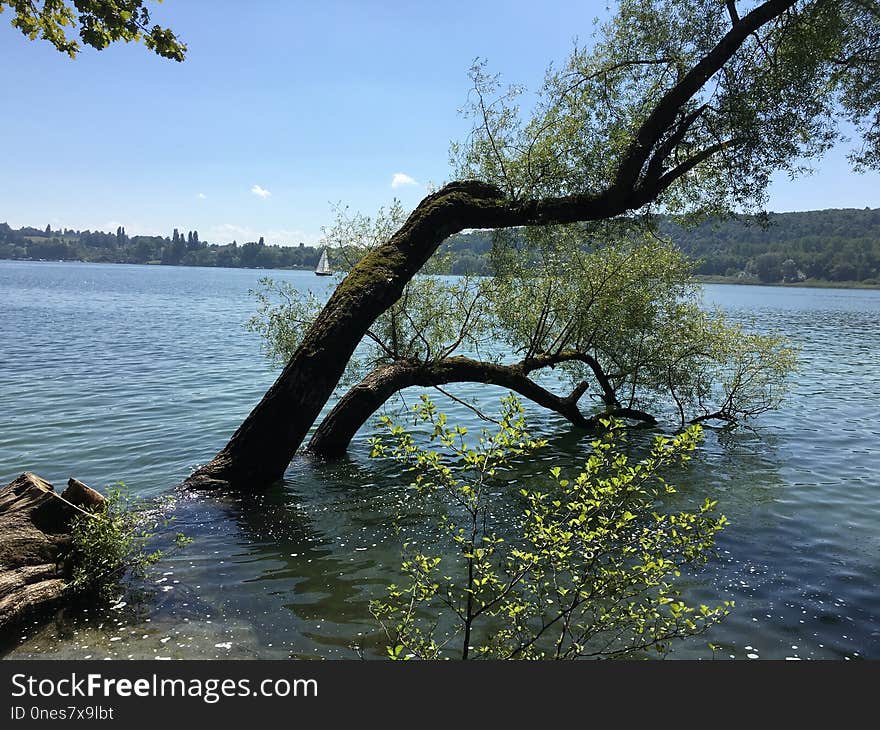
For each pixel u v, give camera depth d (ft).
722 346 53.42
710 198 48.21
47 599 22.52
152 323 148.87
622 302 50.47
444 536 30.27
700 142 43.91
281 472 37.81
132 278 506.48
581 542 18.53
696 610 23.35
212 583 25.14
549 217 43.04
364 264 41.19
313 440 44.80
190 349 103.71
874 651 21.03
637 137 40.70
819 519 33.37
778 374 57.57
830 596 24.80
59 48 27.89
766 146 41.50
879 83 44.01
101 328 132.98
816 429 56.18
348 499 35.50
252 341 118.21
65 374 75.97
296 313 48.67
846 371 96.27
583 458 44.70
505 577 25.63
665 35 44.98
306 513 33.27
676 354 53.62
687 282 53.06
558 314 52.60
